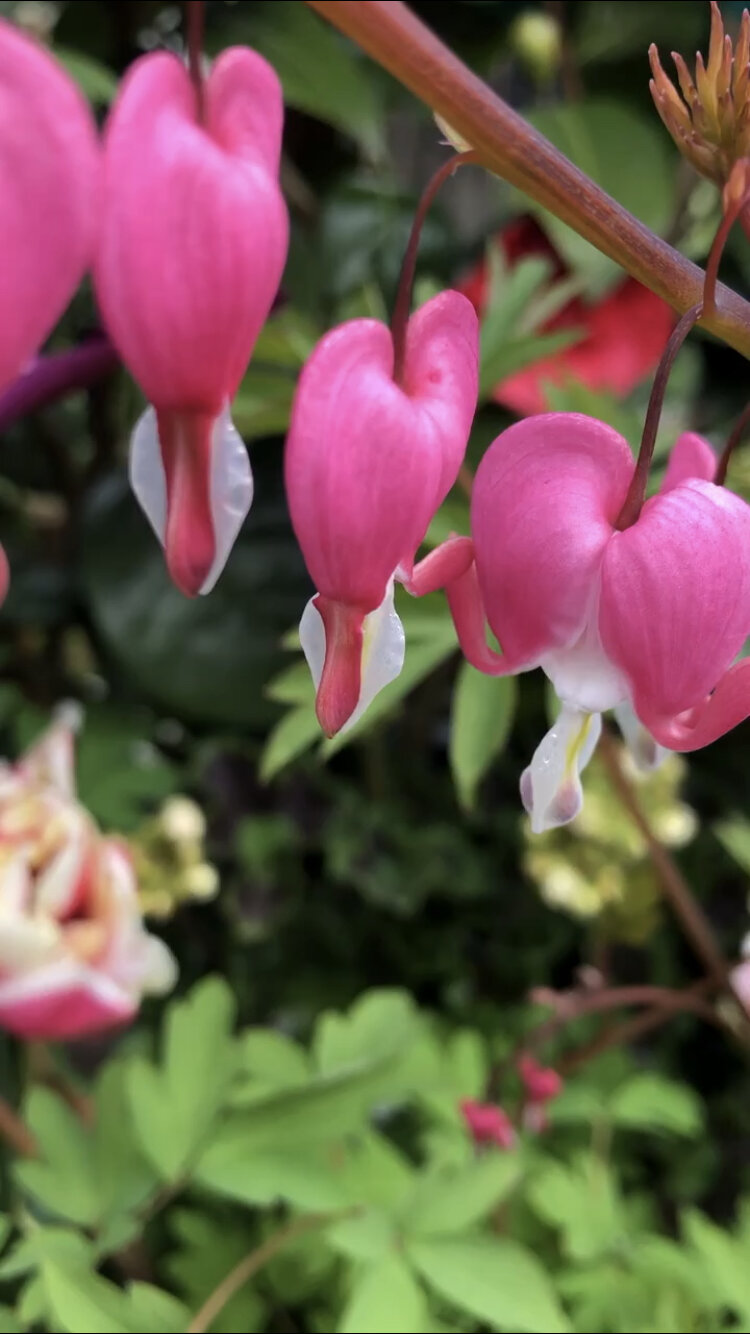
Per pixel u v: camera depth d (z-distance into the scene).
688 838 0.38
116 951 0.28
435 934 0.38
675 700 0.16
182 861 0.35
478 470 0.16
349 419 0.14
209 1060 0.29
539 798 0.16
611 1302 0.29
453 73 0.15
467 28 0.36
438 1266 0.25
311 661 0.15
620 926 0.38
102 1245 0.27
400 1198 0.27
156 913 0.35
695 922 0.30
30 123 0.13
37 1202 0.31
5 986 0.27
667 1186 0.39
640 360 0.35
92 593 0.35
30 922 0.26
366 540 0.14
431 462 0.14
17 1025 0.28
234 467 0.14
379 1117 0.37
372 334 0.14
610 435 0.16
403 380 0.15
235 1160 0.28
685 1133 0.35
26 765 0.30
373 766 0.38
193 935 0.40
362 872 0.36
